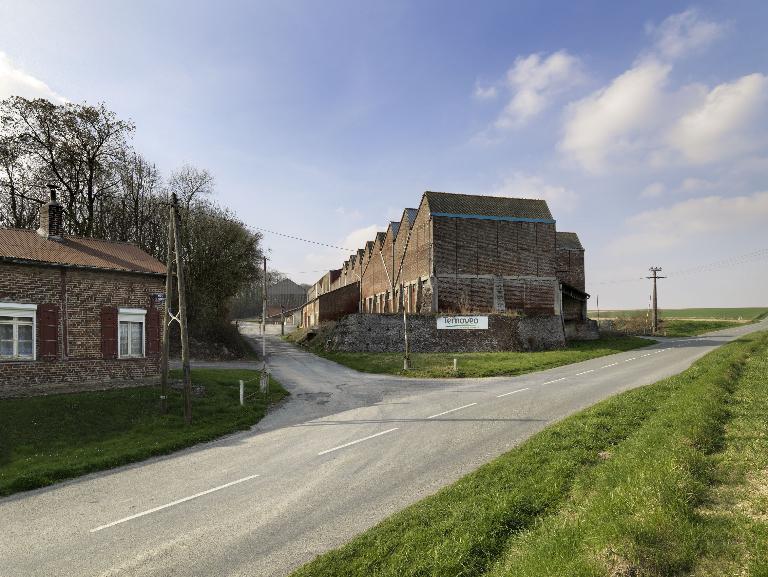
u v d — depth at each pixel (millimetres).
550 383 22172
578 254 58031
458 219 42562
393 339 38312
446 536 6785
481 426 14234
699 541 5816
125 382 19609
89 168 37062
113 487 10477
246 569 6742
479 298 42250
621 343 44031
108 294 19766
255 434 15086
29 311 17688
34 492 10320
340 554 6641
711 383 15211
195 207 44938
